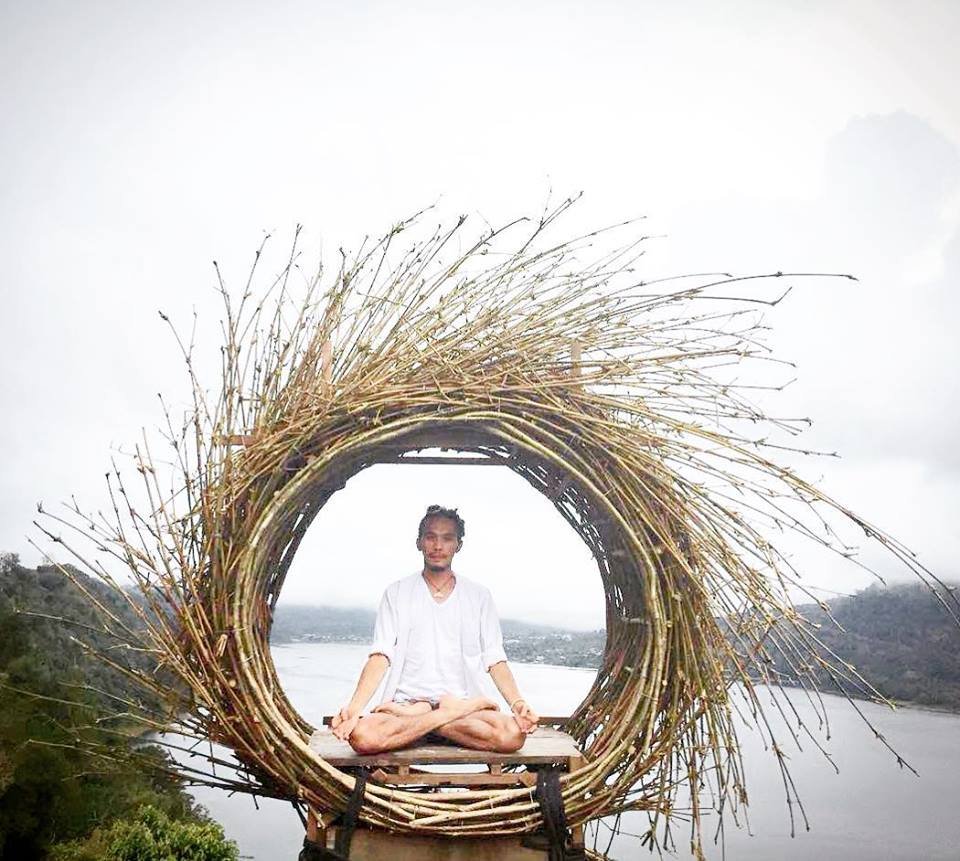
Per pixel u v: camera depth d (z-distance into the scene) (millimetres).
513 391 3496
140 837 13344
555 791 3238
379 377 3430
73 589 11570
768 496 3453
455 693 3812
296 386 3414
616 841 10367
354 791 3119
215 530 3162
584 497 3820
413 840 3232
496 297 3658
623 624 3877
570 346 3619
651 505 3447
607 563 3953
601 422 3473
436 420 3393
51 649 10430
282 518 3336
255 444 3260
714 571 3426
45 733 10062
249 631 3150
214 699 3098
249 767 3246
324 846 3217
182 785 3287
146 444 3188
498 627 3973
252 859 14805
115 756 3283
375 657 3752
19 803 11883
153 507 3123
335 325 3516
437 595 3943
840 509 3400
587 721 3850
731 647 3365
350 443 3307
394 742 3285
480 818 3223
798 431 3559
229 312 3416
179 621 3084
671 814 3453
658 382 3602
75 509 3084
